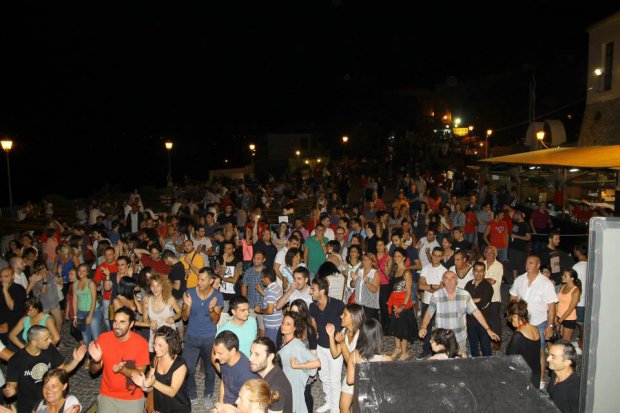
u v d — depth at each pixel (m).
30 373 6.19
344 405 6.05
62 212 26.86
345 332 6.54
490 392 2.32
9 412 5.59
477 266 8.25
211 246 12.12
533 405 2.25
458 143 48.09
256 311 8.24
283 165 58.69
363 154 56.44
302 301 6.57
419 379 2.40
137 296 8.54
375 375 2.43
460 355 7.14
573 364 5.14
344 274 9.84
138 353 6.00
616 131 19.94
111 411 5.97
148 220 14.68
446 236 10.31
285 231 13.02
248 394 4.00
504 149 34.47
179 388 5.87
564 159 16.30
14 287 8.88
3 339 8.90
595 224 2.23
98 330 9.09
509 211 14.53
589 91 22.06
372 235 12.29
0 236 19.56
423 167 44.34
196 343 7.57
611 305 2.20
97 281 9.67
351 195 35.62
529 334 6.52
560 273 10.84
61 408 5.42
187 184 35.53
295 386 6.20
